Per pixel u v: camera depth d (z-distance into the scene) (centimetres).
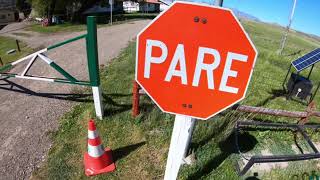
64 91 666
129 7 5678
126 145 449
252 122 474
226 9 178
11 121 532
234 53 191
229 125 486
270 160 388
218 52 193
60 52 1134
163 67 206
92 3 3734
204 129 470
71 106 588
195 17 184
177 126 264
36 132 494
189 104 220
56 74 831
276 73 1035
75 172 392
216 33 187
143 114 519
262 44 1981
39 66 912
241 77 198
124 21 3106
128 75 775
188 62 201
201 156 426
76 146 447
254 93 776
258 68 1062
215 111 218
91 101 608
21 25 3616
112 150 436
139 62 208
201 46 193
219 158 429
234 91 205
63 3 3045
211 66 199
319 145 517
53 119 536
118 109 549
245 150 461
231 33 184
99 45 1308
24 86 701
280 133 521
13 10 5003
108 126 496
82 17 3656
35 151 443
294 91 756
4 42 1958
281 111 508
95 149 380
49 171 395
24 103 607
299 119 589
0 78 757
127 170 397
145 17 3956
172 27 190
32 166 411
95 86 476
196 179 385
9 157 430
